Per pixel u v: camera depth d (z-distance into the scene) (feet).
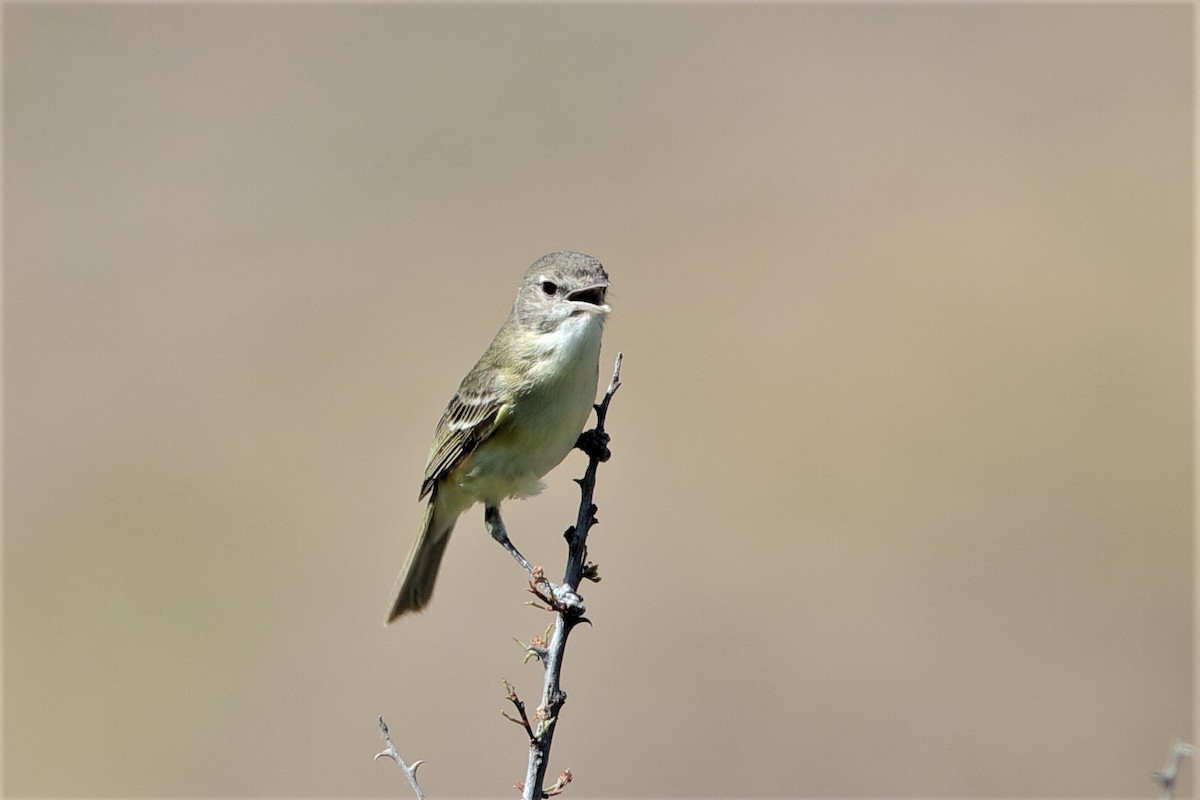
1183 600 45.32
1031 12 72.84
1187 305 56.34
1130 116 65.16
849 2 74.74
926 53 70.64
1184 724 40.88
